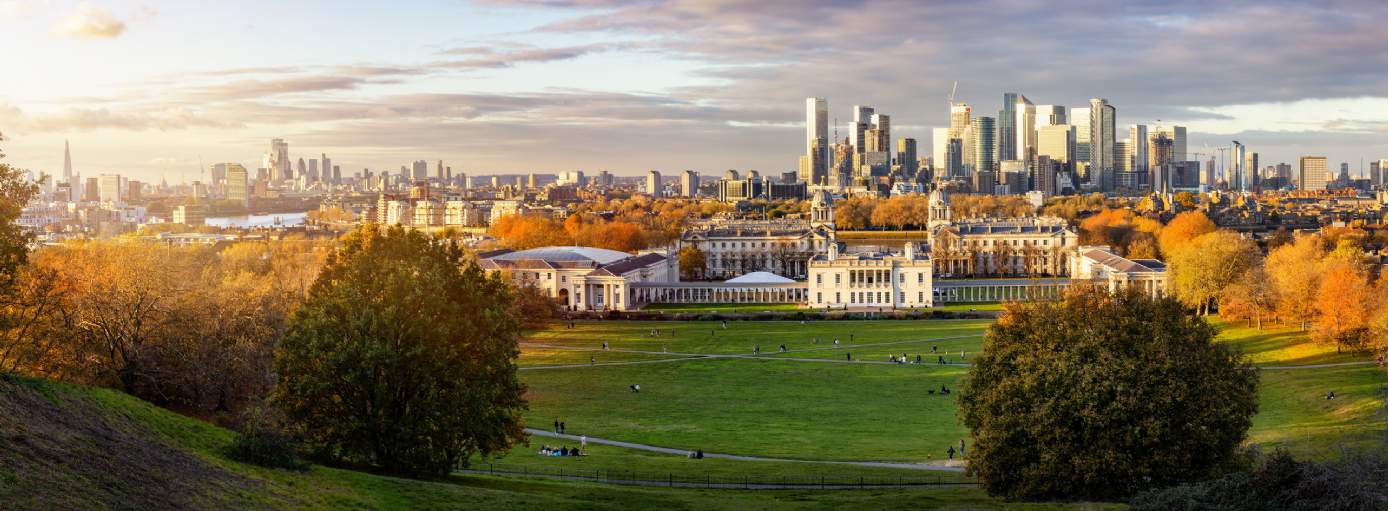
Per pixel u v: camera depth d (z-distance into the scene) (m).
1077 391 134.25
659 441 193.12
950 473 161.62
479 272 155.00
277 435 126.44
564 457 174.88
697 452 177.38
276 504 109.19
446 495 123.06
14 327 169.12
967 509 126.12
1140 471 131.38
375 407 138.88
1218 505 111.56
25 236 144.00
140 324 184.25
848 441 192.38
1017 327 152.25
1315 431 179.25
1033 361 141.25
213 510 103.25
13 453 102.00
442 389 140.88
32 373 166.75
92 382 171.88
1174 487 121.62
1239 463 136.12
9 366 164.75
